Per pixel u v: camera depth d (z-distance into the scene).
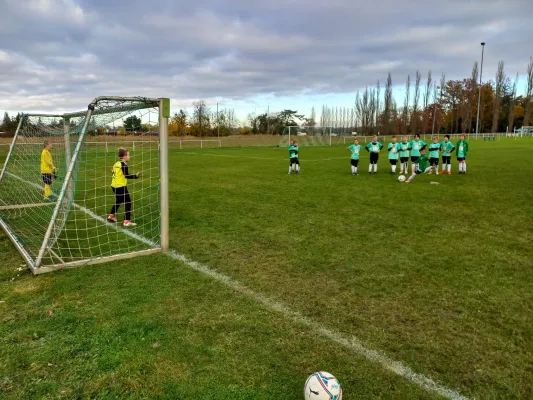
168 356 2.94
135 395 2.51
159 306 3.77
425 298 3.97
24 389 2.58
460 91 67.25
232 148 35.34
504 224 7.04
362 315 3.61
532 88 61.50
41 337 3.22
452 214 7.83
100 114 6.07
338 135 45.88
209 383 2.62
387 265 4.93
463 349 3.06
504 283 4.36
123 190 7.04
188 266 4.89
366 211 8.13
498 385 2.64
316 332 3.30
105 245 5.86
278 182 12.69
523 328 3.38
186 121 49.19
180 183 12.52
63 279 4.47
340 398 2.31
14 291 4.16
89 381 2.66
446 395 2.54
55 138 8.93
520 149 29.25
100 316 3.57
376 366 2.83
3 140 14.81
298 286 4.27
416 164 14.33
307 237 6.20
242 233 6.45
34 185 10.40
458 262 5.05
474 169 16.05
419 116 67.88
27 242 6.02
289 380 2.66
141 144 8.45
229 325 3.41
